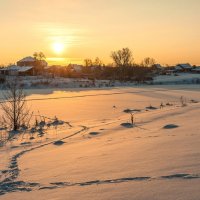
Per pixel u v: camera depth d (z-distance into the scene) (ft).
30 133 56.08
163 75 425.28
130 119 60.49
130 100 129.49
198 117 53.88
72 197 19.54
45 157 33.14
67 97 152.97
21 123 68.85
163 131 42.19
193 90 199.82
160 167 23.98
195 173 21.57
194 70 522.47
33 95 167.22
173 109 71.46
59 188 21.70
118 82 305.73
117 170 24.61
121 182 21.49
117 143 37.17
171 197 17.78
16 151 38.83
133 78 338.34
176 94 162.81
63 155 33.19
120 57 360.07
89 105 111.04
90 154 32.04
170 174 21.90
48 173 26.04
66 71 394.93
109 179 22.49
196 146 30.04
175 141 33.78
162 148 30.91
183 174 21.61
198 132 37.99
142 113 75.61
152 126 48.93
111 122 61.41
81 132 51.34
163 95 156.87
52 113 89.25
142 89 218.18
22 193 21.33
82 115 82.53
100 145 37.06
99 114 83.51
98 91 200.44
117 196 18.89
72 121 71.05
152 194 18.54
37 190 21.74
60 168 27.37
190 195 17.75
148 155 28.58
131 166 25.34
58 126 64.13
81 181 22.75
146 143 34.68
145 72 370.94
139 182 21.06
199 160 24.70
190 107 71.72
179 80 323.78
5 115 82.23
